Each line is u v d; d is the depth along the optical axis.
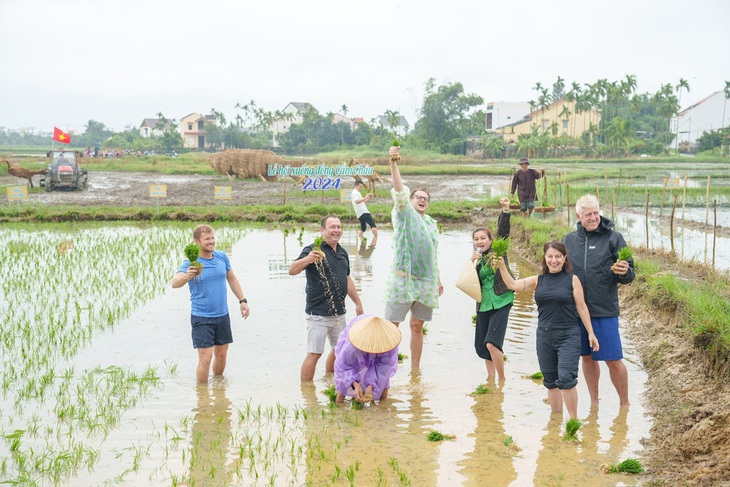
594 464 6.10
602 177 47.41
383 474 5.94
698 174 50.72
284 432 6.86
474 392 8.00
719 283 10.66
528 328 10.68
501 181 46.31
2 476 5.88
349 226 23.91
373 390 7.59
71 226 24.02
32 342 9.81
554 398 7.33
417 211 8.82
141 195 34.72
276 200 32.09
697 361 7.95
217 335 8.36
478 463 6.14
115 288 13.37
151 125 151.12
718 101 111.06
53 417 7.18
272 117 134.50
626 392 7.45
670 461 6.04
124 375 8.51
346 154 90.50
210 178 48.81
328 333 8.40
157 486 5.73
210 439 6.68
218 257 8.42
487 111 116.50
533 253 16.88
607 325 7.23
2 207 27.25
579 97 99.75
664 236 18.97
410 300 8.57
